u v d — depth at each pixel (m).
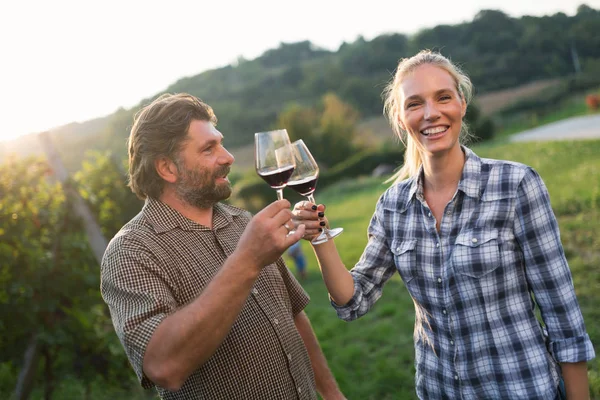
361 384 4.35
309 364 1.92
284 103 66.19
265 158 1.84
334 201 20.27
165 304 1.55
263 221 1.42
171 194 1.80
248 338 1.70
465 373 1.92
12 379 5.30
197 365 1.44
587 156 13.35
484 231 1.86
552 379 1.87
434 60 1.95
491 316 1.87
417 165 2.14
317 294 7.82
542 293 1.85
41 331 4.62
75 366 5.06
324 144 34.31
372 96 58.47
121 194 5.50
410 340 5.08
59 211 4.70
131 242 1.65
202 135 1.75
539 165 13.80
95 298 4.95
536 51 57.00
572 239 6.71
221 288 1.42
